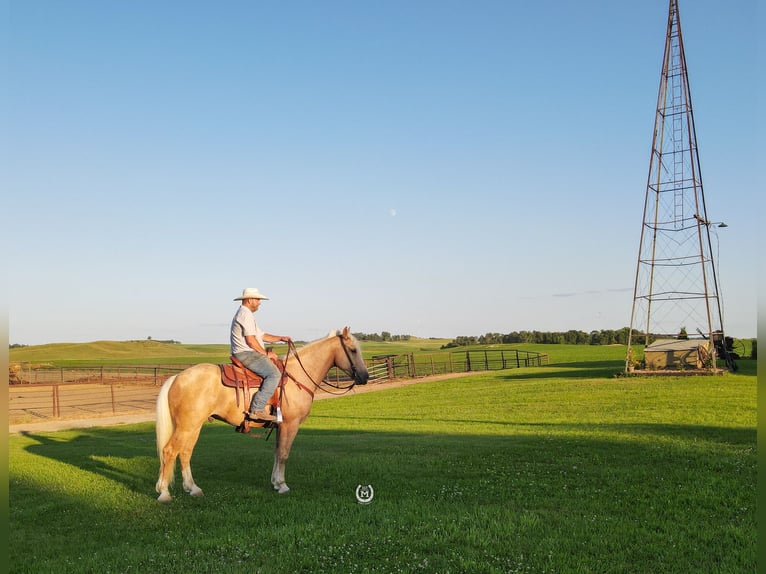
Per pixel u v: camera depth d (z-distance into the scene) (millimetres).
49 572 6426
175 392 9531
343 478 10688
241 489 10062
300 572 6305
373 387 40094
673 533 7176
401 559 6590
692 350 33406
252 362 9844
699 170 35594
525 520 7715
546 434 15445
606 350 84125
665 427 15562
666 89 36750
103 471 12102
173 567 6469
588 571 6125
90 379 52938
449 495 9219
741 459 10930
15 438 19438
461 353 90625
